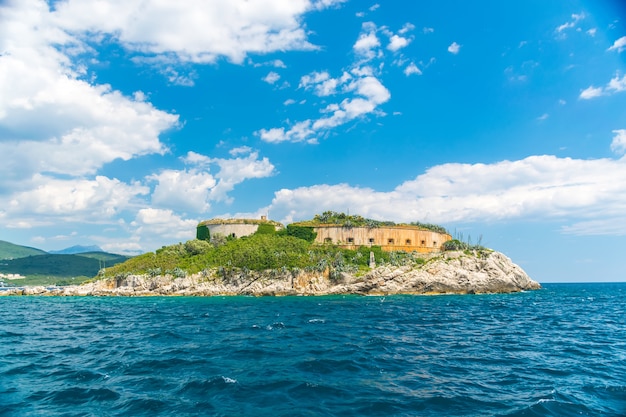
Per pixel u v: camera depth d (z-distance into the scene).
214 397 18.02
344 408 16.64
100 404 17.19
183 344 31.25
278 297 97.31
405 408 16.64
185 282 106.25
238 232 132.50
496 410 16.44
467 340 33.53
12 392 18.88
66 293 116.88
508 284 113.25
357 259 113.19
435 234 129.62
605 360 25.92
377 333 36.94
